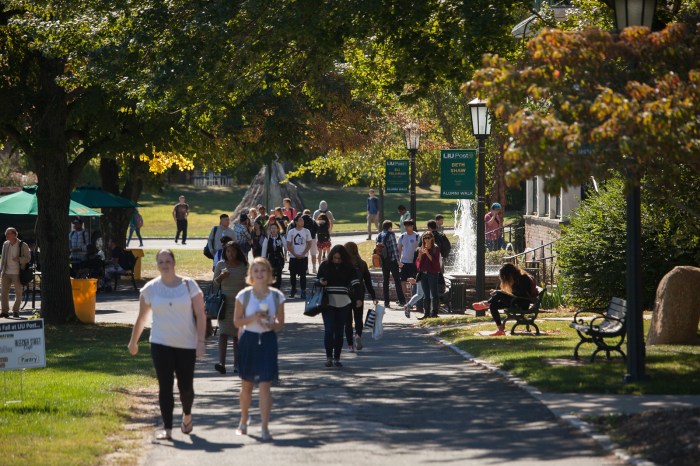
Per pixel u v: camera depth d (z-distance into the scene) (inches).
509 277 1507.1
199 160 2500.0
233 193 6752.0
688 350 1217.4
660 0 1318.9
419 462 695.7
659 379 986.7
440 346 1475.1
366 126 2384.4
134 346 818.8
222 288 1197.1
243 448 762.8
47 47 1551.4
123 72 1502.2
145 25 1439.5
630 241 974.4
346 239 3939.5
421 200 6225.4
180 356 809.5
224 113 1856.5
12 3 1652.3
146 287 813.2
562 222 2487.7
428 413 893.8
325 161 3513.8
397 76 1483.8
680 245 1704.0
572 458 690.8
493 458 699.4
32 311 2059.5
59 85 1603.1
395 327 1791.3
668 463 647.8
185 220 4037.9
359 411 912.3
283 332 1713.8
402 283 2185.0
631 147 737.0
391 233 2215.8
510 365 1156.5
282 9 1395.2
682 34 864.3
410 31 1409.9
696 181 1325.0
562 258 1957.4
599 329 1197.7
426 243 1886.1
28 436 788.0
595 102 758.5
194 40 1421.0
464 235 2822.3
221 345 1200.8
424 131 3297.2
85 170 5565.9
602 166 852.0
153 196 6496.1
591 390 952.3
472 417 865.5
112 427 847.7
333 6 1355.8
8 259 1959.9
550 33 843.4
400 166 2434.8
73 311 1867.6
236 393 1055.0
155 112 1747.0
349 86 2151.8
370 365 1258.6
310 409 930.1
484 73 842.8
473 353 1320.1
